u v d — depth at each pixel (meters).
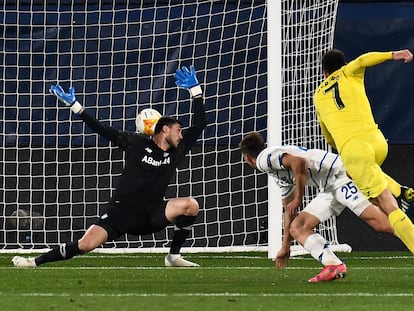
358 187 27.41
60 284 27.83
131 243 45.41
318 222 28.45
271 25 39.25
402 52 26.83
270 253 39.47
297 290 25.84
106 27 44.84
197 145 45.56
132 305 22.27
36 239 45.31
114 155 45.81
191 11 44.59
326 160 28.33
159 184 31.75
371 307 22.02
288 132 43.12
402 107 44.94
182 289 26.22
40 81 44.69
